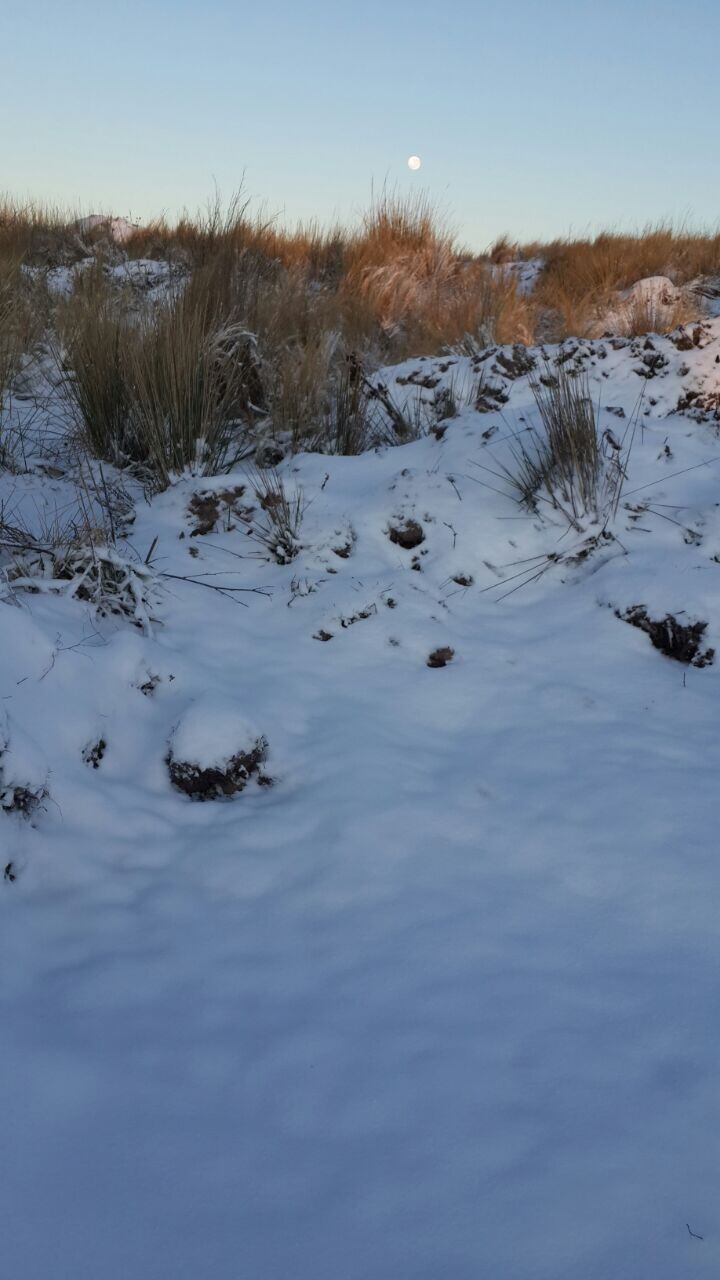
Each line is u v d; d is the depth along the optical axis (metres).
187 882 2.70
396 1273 1.65
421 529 4.53
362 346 8.16
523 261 12.65
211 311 6.56
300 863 2.75
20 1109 1.98
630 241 12.54
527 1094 2.00
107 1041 2.17
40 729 3.02
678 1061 2.07
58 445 5.60
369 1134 1.92
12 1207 1.77
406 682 3.65
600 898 2.59
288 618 4.05
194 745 3.08
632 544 4.43
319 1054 2.12
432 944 2.43
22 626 3.23
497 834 2.84
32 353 6.53
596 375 5.91
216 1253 1.70
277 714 3.38
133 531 4.68
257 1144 1.91
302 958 2.41
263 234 10.55
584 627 3.99
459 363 6.36
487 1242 1.70
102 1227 1.74
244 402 5.78
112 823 2.89
